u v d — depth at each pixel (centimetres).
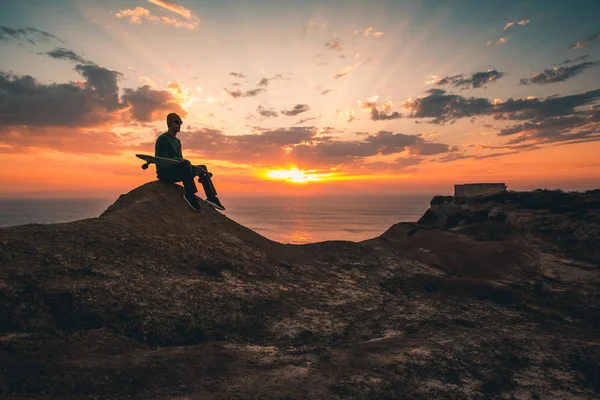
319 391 425
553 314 878
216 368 470
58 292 562
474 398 455
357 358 534
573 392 501
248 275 813
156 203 902
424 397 440
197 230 894
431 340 621
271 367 486
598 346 655
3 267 577
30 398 359
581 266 1209
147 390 400
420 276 1082
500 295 994
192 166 933
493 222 1720
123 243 739
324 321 698
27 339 468
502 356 586
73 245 680
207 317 619
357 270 1086
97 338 505
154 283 660
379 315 774
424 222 2211
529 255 1306
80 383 393
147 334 542
